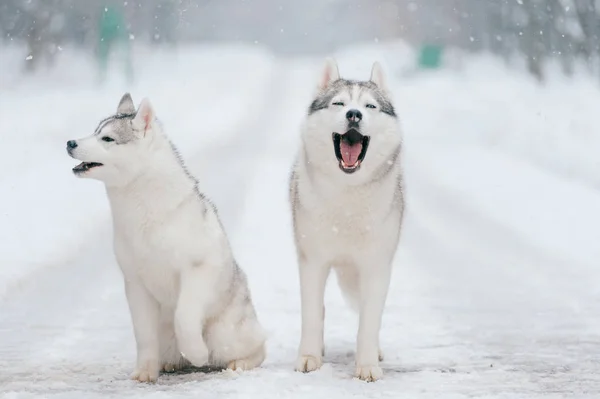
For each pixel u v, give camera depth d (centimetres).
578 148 2816
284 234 1667
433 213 1961
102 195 1945
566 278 1344
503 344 962
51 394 729
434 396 731
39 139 2675
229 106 4503
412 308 1155
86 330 1006
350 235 846
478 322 1074
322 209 841
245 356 841
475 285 1300
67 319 1053
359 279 883
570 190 2250
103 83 4503
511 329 1037
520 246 1603
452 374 824
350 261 874
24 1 4906
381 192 839
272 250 1529
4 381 789
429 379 803
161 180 776
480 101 4216
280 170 2528
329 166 832
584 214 1922
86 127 2994
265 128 3769
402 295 1235
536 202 2084
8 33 5581
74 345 941
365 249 852
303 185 855
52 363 863
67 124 2992
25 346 932
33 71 4756
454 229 1773
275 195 2100
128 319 1061
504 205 2048
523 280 1335
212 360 838
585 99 3747
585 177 2442
